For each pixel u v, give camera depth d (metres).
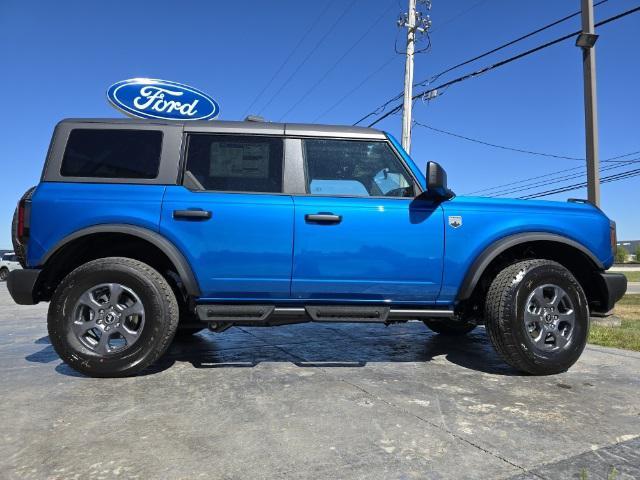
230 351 4.43
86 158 3.62
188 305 3.97
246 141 3.79
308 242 3.59
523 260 3.87
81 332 3.41
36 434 2.43
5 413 2.73
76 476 2.00
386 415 2.73
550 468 2.11
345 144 3.89
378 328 5.84
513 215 3.81
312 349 4.54
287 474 2.03
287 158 3.78
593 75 7.55
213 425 2.56
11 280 3.42
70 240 3.41
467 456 2.22
